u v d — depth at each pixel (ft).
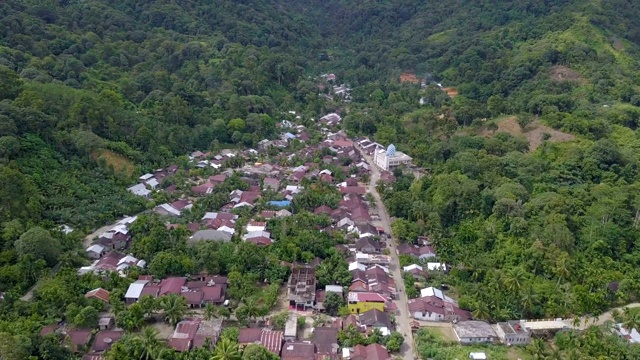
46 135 546.26
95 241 462.19
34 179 492.95
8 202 440.04
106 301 380.37
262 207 552.00
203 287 403.95
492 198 513.45
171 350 322.14
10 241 411.95
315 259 451.53
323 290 417.08
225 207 556.92
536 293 396.57
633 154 597.93
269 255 438.81
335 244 483.51
